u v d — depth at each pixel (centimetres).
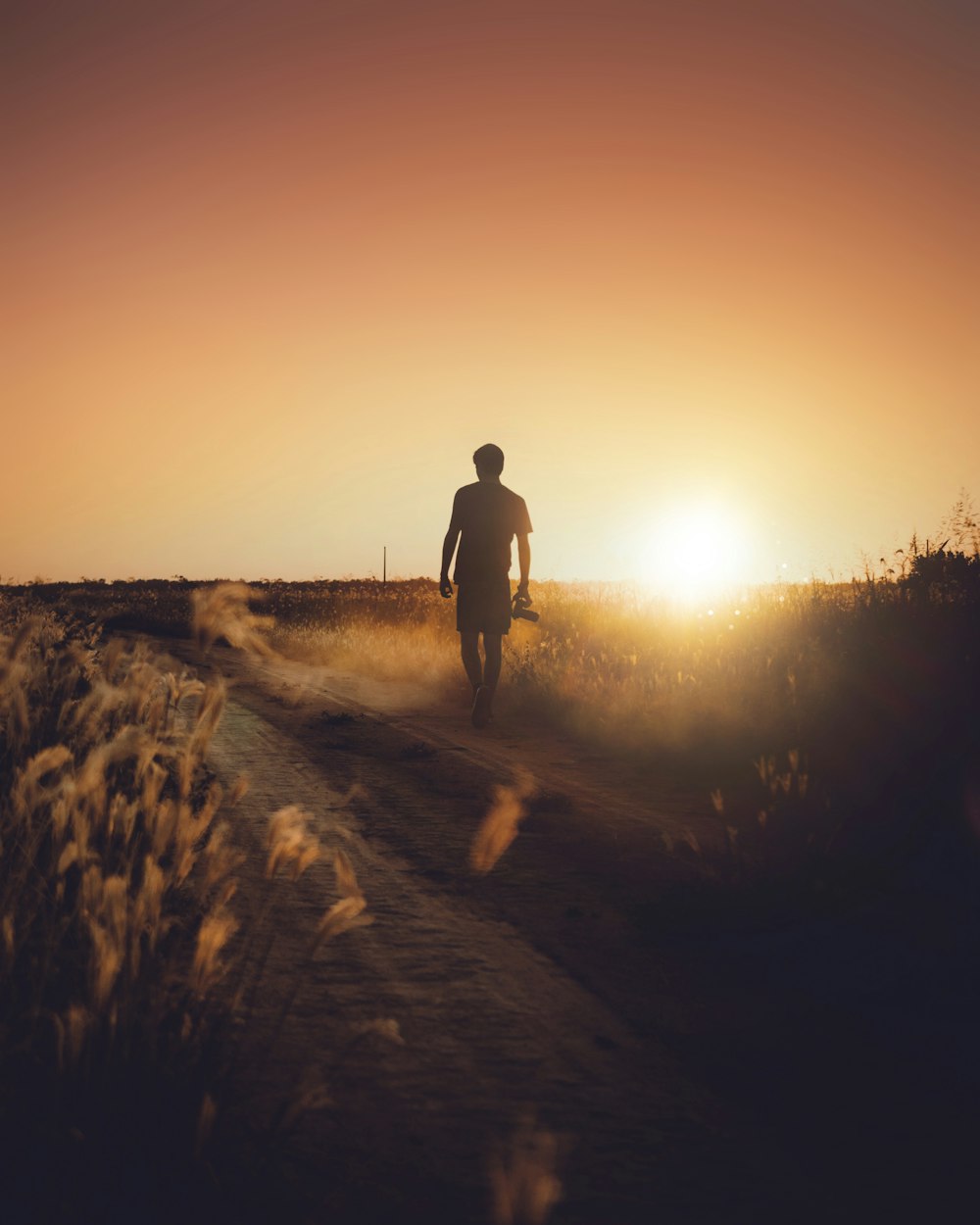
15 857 313
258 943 412
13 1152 225
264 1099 284
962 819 551
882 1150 273
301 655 2014
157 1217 217
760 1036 342
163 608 3619
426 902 479
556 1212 239
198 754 327
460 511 1087
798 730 845
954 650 906
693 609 1465
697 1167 261
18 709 389
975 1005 365
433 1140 270
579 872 532
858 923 443
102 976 235
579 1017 354
